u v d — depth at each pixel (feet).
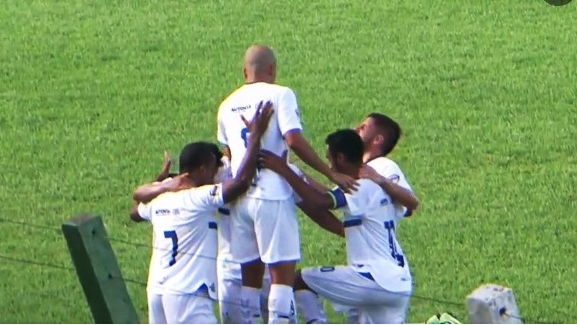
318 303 132.67
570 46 249.34
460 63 242.37
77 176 197.67
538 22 260.42
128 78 238.27
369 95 229.45
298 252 129.90
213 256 128.88
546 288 162.20
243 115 129.29
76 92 232.12
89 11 270.67
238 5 272.31
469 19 262.67
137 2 274.77
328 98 228.02
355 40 253.85
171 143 210.79
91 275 112.88
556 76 236.02
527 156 204.13
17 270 164.35
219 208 130.21
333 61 244.63
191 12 269.03
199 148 129.59
